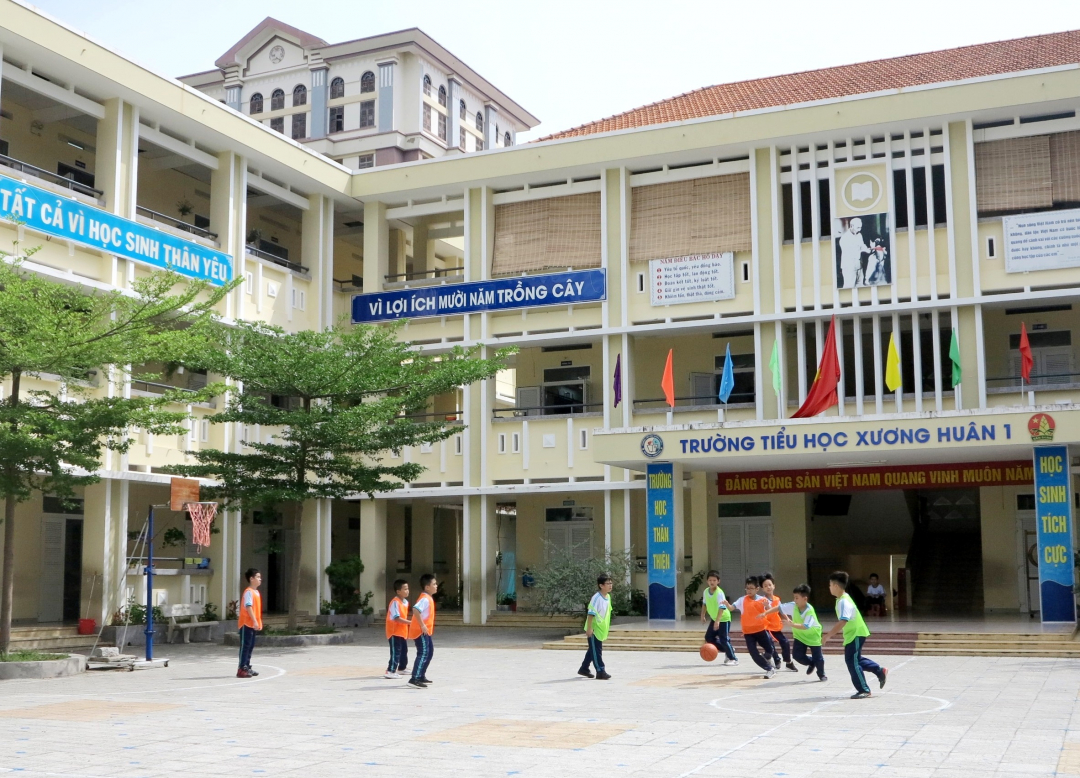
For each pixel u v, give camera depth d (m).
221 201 29.58
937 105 27.20
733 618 26.94
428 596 16.84
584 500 33.28
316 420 24.38
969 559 32.72
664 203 30.25
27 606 27.12
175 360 21.55
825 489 28.14
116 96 26.30
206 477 25.91
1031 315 28.64
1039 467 23.19
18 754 10.90
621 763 10.16
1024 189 27.09
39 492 27.67
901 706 13.83
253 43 66.88
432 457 31.78
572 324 30.70
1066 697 14.72
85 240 24.80
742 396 31.11
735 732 11.85
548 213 31.48
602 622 17.61
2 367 19.34
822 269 28.38
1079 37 31.97
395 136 62.91
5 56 24.23
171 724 12.88
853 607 14.86
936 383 27.11
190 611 27.03
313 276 32.50
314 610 31.50
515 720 12.95
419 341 32.38
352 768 10.07
